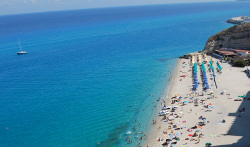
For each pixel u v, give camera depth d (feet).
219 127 197.57
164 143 182.29
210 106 232.12
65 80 337.72
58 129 211.82
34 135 204.44
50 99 274.57
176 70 353.10
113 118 226.38
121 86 303.68
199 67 354.13
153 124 211.41
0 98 283.59
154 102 253.65
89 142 191.72
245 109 222.48
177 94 267.39
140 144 185.16
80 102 263.08
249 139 179.01
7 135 205.77
